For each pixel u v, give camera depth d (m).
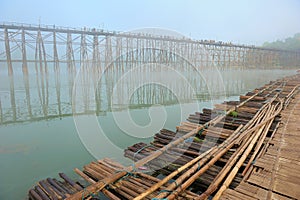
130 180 3.05
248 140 4.09
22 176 3.90
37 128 6.48
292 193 2.46
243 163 3.36
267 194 2.47
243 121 5.54
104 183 2.92
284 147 3.73
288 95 8.41
